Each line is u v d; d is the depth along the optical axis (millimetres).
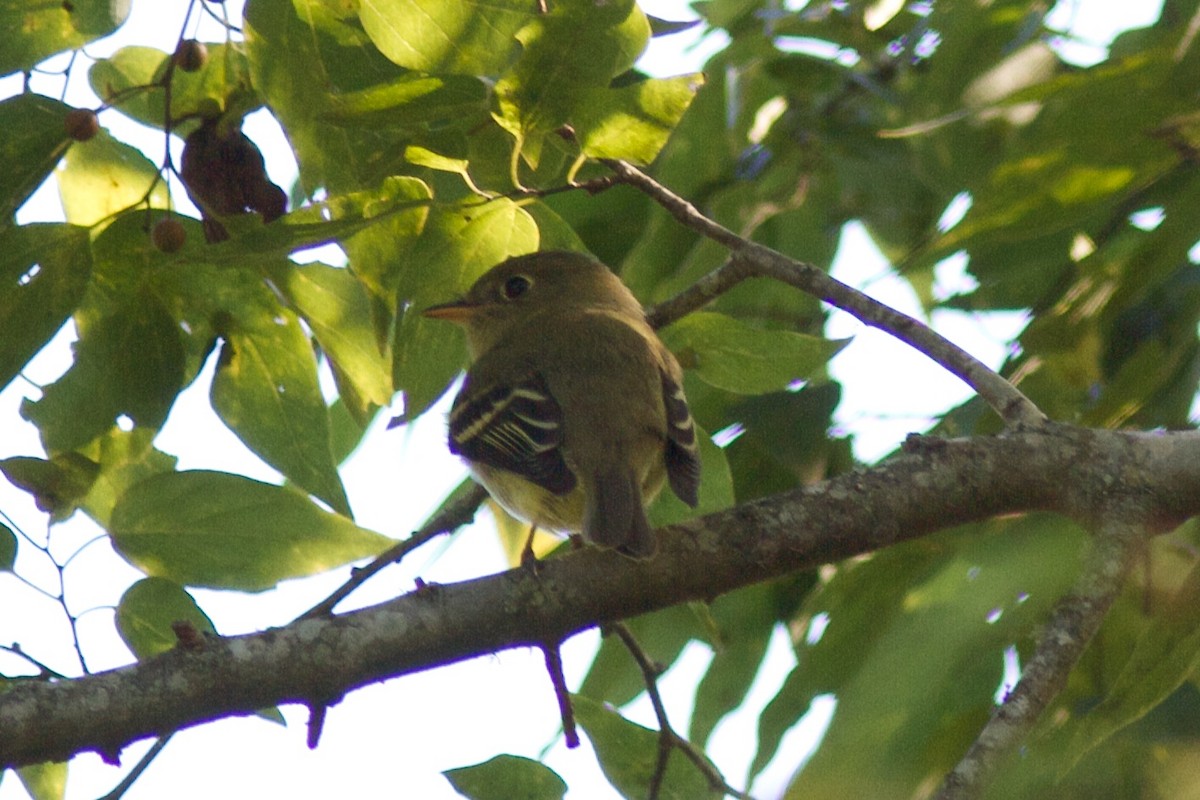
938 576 6891
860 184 11312
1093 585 6629
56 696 6359
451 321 7988
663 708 7648
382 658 6703
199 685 6465
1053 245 9633
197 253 6859
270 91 7152
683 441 8258
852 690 6055
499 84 6754
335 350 7980
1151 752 6727
